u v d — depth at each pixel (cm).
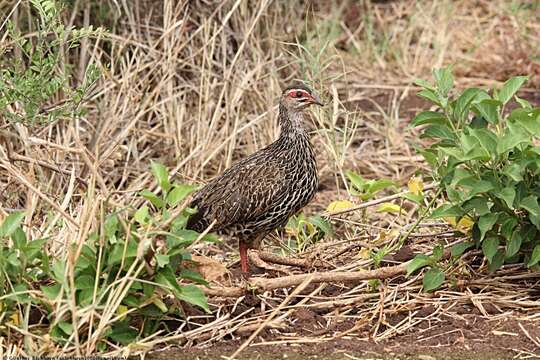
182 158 1404
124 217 1052
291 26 1599
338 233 1295
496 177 1016
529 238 1048
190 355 953
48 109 1239
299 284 1041
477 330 1009
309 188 1148
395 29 1888
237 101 1448
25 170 1280
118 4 1447
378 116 1650
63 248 1027
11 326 913
